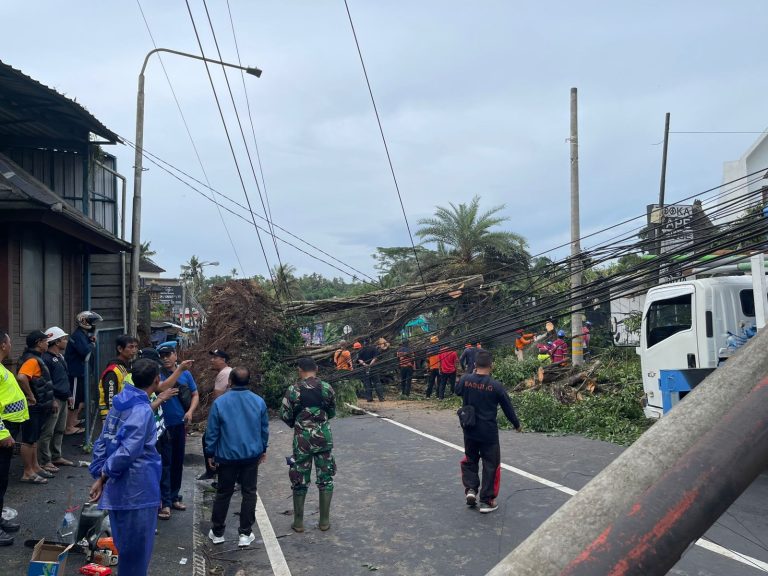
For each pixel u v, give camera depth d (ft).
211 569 18.38
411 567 18.04
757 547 17.93
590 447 33.91
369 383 56.59
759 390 2.65
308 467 21.54
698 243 30.50
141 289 62.75
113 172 48.98
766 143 66.23
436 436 38.22
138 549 14.43
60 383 25.98
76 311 39.22
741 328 30.60
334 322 62.75
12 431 23.88
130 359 22.74
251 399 20.58
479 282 62.28
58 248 36.55
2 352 19.85
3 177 30.48
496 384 22.89
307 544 20.25
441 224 92.73
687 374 27.25
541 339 69.15
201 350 49.80
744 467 2.51
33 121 39.78
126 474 14.35
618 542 2.50
